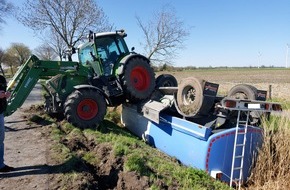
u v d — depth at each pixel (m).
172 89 8.54
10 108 8.34
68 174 5.08
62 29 19.39
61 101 9.02
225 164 6.52
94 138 7.59
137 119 9.67
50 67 8.97
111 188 5.25
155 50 19.73
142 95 9.55
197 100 7.03
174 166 6.32
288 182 6.11
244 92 8.09
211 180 6.01
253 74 63.81
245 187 6.52
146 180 5.09
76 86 8.79
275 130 6.96
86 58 10.38
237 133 6.48
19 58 64.38
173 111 8.15
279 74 63.12
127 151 6.41
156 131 8.51
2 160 5.24
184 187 5.19
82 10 19.11
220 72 73.75
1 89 5.07
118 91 9.60
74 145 6.89
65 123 8.80
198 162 6.65
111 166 5.74
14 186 4.70
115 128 9.70
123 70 9.33
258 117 7.15
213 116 7.36
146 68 9.74
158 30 19.56
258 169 6.54
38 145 6.80
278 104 6.66
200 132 6.64
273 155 6.59
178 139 7.49
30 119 9.45
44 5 18.80
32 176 5.06
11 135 7.72
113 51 9.94
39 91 19.58
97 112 8.74
